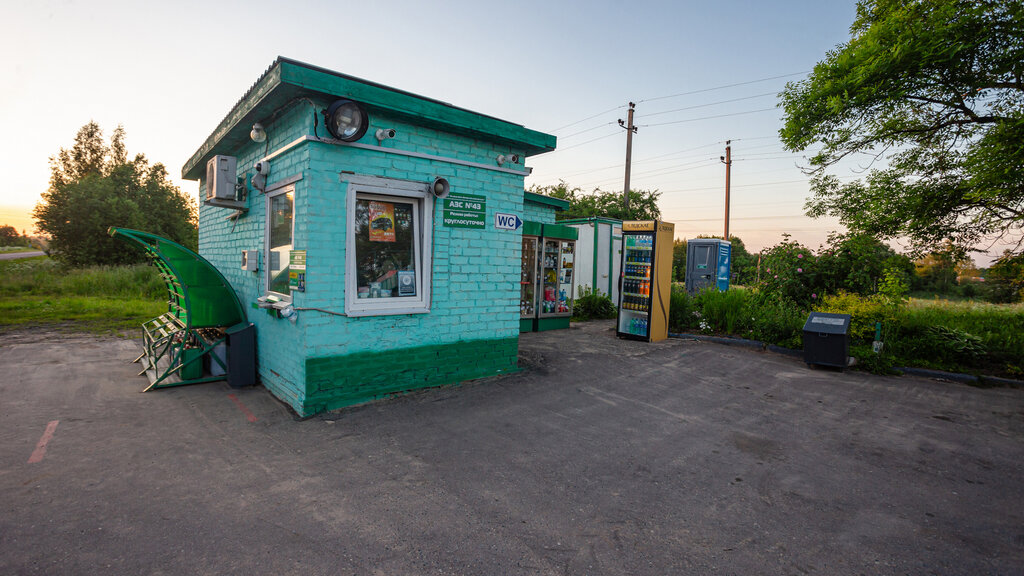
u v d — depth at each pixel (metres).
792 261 9.86
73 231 21.77
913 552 2.67
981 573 2.48
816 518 3.04
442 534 2.80
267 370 5.84
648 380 6.38
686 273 15.92
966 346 6.93
